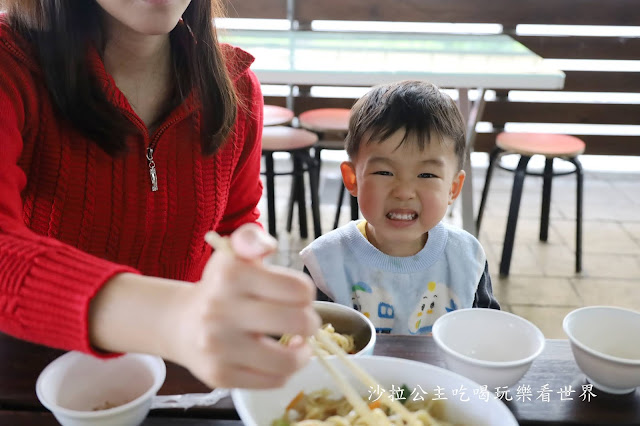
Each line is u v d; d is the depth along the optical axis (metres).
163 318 0.50
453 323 0.90
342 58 2.43
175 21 0.82
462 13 3.76
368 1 3.73
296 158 2.96
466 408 0.71
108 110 0.94
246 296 0.45
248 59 1.20
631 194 3.89
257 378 0.48
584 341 0.90
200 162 1.09
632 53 3.83
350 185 1.26
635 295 2.66
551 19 3.78
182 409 0.78
